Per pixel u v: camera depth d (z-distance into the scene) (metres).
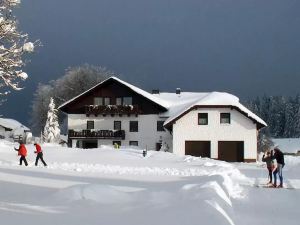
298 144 88.31
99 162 34.72
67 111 61.28
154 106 59.62
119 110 58.97
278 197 16.44
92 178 20.48
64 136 85.88
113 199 12.67
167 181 19.47
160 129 59.41
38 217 9.90
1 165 27.94
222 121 52.50
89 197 12.70
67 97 95.38
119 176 22.08
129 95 60.16
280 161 20.55
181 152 52.28
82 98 61.00
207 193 12.73
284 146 88.25
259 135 67.88
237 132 52.16
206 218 9.30
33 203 12.15
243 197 16.20
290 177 26.38
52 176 20.83
